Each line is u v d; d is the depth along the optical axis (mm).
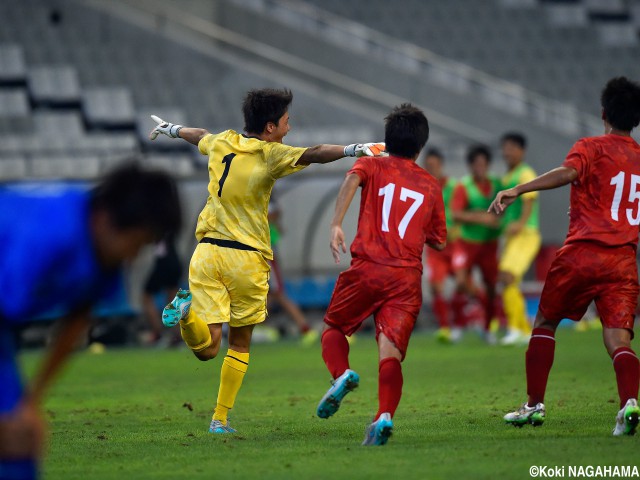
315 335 53500
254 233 21953
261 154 21609
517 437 20406
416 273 20250
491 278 49188
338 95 86938
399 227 20250
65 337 12000
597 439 19719
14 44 83250
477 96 86062
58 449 20125
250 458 18531
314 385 33406
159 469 17578
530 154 85125
